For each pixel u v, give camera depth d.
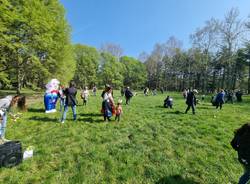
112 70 74.31
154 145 6.13
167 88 77.62
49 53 21.44
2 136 5.91
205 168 4.73
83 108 13.23
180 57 65.81
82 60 67.62
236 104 19.83
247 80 54.06
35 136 6.64
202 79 57.56
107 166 4.64
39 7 17.08
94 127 8.04
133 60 86.88
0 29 12.66
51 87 11.37
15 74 22.69
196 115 11.62
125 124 8.77
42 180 4.01
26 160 4.77
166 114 11.81
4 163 4.33
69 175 4.21
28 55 18.22
